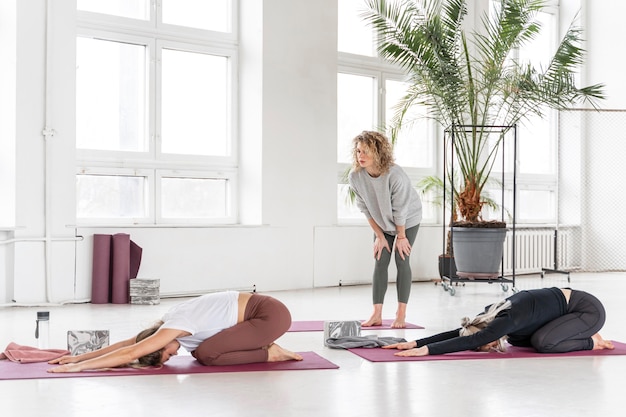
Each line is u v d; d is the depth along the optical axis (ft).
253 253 25.76
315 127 27.27
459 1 26.66
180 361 13.10
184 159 25.73
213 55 26.58
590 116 35.06
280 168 26.45
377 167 17.34
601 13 35.04
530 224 34.47
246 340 12.71
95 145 24.14
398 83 30.89
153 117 25.09
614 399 10.82
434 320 19.20
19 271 21.47
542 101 26.96
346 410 10.00
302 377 12.02
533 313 13.94
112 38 24.31
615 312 20.97
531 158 35.06
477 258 26.23
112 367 12.32
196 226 24.53
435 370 12.71
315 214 27.32
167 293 23.94
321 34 27.40
